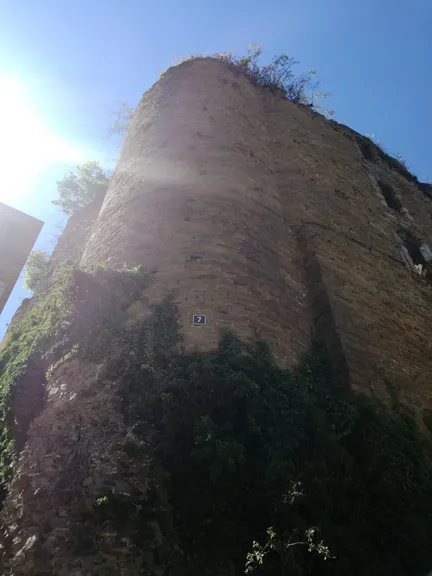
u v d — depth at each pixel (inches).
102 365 309.0
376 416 366.3
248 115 579.2
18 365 349.4
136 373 302.7
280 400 310.3
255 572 239.5
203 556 241.3
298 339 401.1
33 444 280.5
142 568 226.7
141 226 421.4
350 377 392.8
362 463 328.2
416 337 526.0
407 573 276.5
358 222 601.0
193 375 297.7
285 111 659.4
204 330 338.6
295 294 437.7
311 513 268.8
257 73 693.9
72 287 362.9
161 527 242.8
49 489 250.5
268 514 260.8
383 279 553.0
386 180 768.3
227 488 262.7
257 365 326.6
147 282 368.8
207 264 385.1
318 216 545.3
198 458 263.9
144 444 269.1
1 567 233.0
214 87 569.9
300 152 613.3
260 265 419.5
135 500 247.0
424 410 449.7
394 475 323.6
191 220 421.1
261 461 277.0
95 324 339.3
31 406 313.6
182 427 279.3
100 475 251.1
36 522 240.2
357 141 791.1
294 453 291.1
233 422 289.0
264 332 369.4
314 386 367.9
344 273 499.5
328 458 303.7
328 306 442.0
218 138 510.3
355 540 276.2
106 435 272.1
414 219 743.1
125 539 232.7
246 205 462.3
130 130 574.2
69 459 262.8
